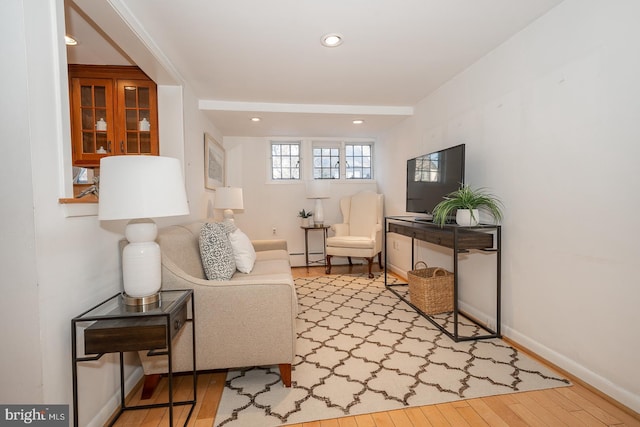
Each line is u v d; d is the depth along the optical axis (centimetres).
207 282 164
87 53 251
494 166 236
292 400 160
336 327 253
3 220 110
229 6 176
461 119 275
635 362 146
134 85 284
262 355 166
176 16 186
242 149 496
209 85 299
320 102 354
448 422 142
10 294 111
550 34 186
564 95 178
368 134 492
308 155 509
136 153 289
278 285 166
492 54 235
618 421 141
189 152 299
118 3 164
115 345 122
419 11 184
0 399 113
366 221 462
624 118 147
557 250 184
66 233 127
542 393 162
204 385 176
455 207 238
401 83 300
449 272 299
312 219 511
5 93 109
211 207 384
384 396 161
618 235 151
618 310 152
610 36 153
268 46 225
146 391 163
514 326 220
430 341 225
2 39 108
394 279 414
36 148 113
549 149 188
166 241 188
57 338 121
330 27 200
